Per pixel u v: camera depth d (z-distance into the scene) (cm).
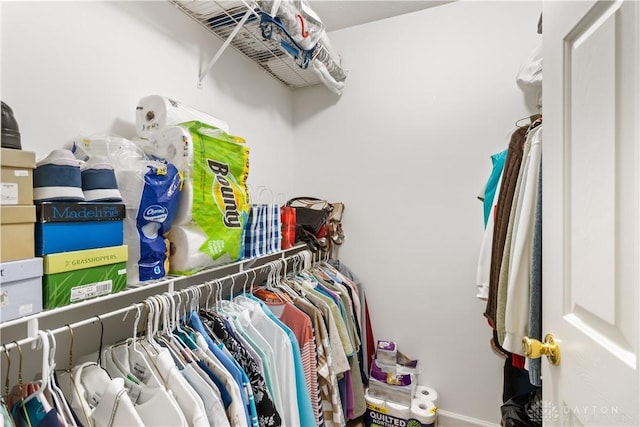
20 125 83
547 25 74
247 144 179
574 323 62
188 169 95
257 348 100
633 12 47
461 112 181
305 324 122
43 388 60
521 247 89
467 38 179
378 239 203
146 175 86
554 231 70
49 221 65
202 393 75
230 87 165
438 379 187
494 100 173
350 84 210
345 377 155
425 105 189
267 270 177
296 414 105
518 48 168
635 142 47
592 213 57
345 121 212
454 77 182
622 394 49
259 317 112
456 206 182
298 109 225
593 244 57
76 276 69
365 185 206
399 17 196
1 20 79
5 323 57
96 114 102
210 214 101
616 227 51
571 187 64
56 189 67
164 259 92
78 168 73
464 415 181
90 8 100
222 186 106
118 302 104
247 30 150
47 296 64
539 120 99
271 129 202
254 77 185
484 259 121
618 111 50
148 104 107
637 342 46
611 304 52
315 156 221
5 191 58
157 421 67
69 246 69
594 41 57
